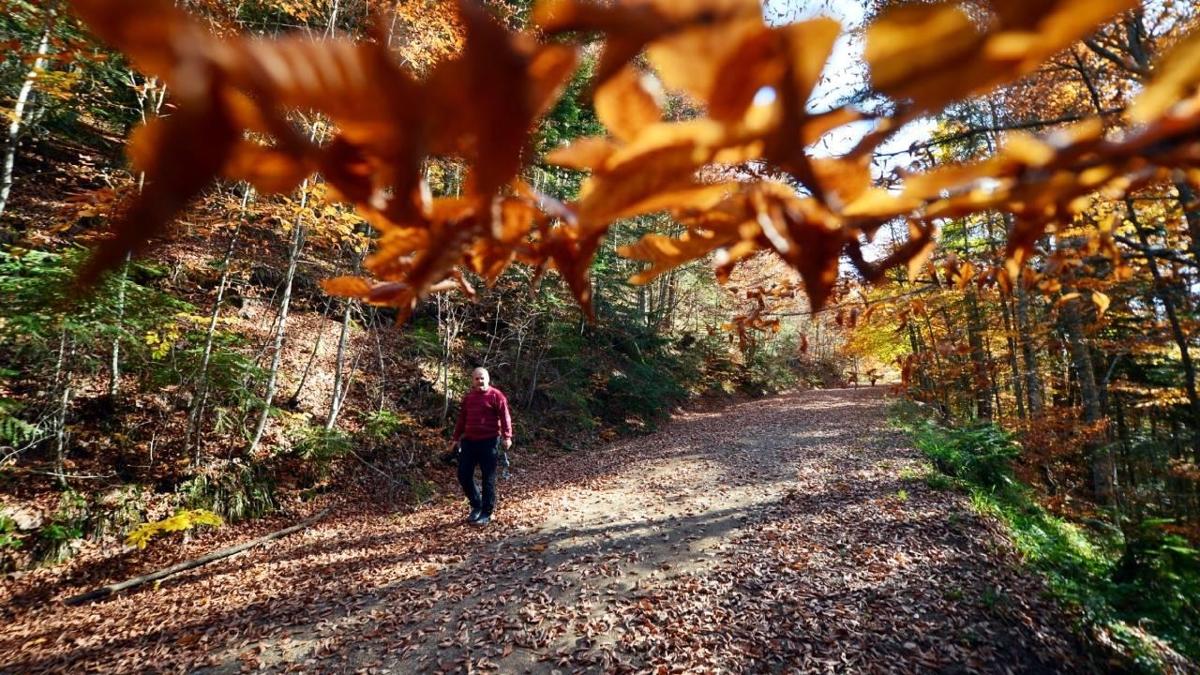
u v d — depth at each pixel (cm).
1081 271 205
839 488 705
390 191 24
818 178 25
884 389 2277
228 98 19
